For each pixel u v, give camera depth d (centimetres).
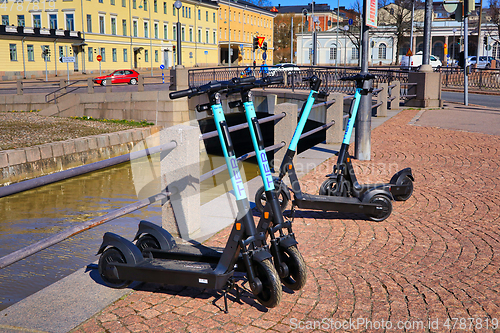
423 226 475
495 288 336
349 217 509
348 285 342
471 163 779
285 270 303
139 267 314
